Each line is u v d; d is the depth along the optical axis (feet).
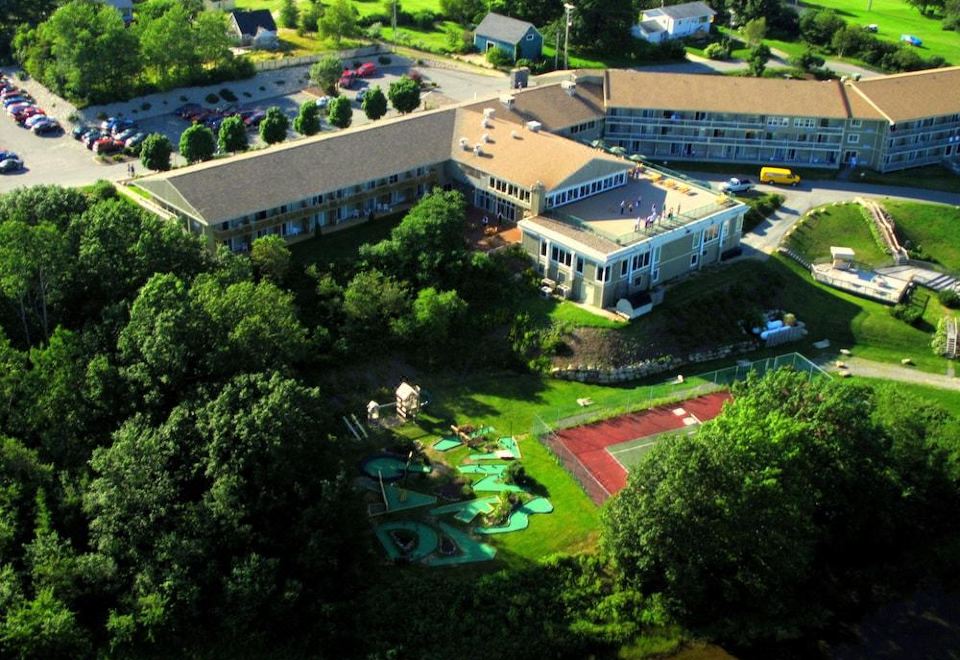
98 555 250.98
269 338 307.17
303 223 421.59
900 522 311.68
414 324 370.73
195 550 253.03
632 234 407.85
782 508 273.95
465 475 321.11
